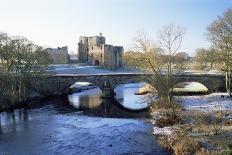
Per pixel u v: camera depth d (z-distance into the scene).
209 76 85.06
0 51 75.00
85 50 182.25
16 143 45.81
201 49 97.38
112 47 166.25
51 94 95.50
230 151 32.62
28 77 83.12
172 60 76.75
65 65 159.25
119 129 53.38
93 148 42.94
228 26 69.12
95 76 93.25
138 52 65.88
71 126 56.59
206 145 36.47
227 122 47.16
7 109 72.44
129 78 90.69
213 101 69.56
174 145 39.66
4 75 75.38
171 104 62.91
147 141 45.00
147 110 72.00
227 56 69.62
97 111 72.62
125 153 40.22
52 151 41.91
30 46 87.06
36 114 68.44
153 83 70.62
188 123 50.41
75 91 111.94
